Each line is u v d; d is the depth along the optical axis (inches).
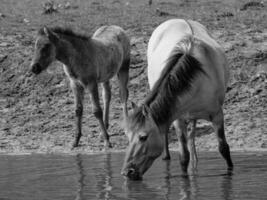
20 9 782.5
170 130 507.8
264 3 775.1
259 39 639.8
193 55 351.3
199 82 346.3
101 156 454.6
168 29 418.3
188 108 348.2
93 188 348.5
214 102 361.1
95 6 787.4
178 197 325.1
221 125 372.2
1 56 625.9
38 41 488.1
